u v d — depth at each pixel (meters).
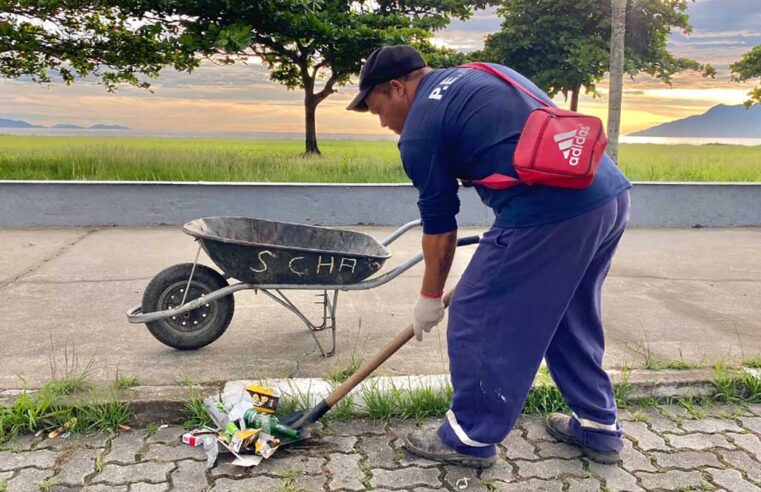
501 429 2.37
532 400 2.97
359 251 3.58
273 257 3.19
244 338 3.75
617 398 3.03
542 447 2.69
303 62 9.48
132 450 2.58
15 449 2.55
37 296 4.53
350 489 2.37
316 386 3.01
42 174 7.85
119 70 9.33
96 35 9.18
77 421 2.71
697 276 5.52
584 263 2.24
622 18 8.38
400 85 2.32
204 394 2.92
